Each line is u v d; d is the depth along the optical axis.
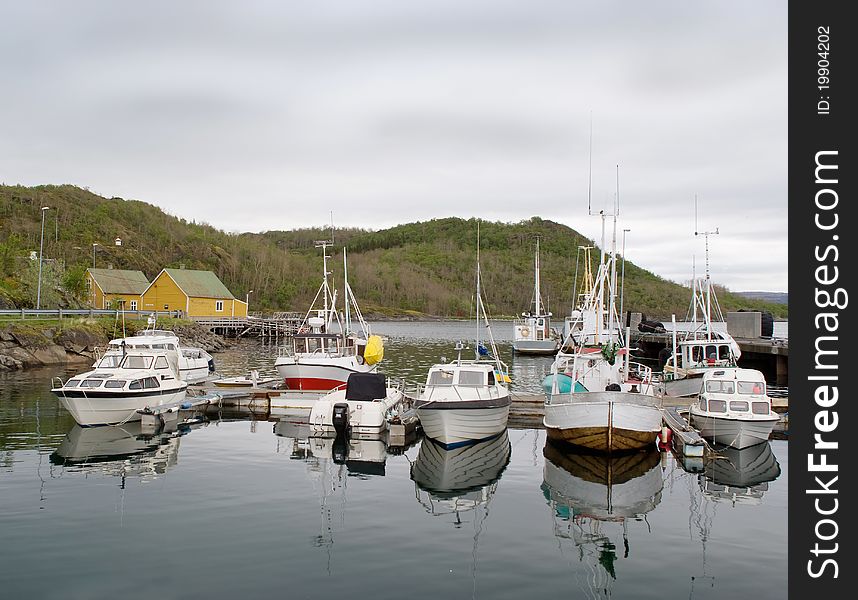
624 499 17.03
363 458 21.17
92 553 12.71
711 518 15.53
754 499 17.09
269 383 35.69
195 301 93.69
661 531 14.62
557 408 21.70
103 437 23.36
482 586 11.64
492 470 19.91
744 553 13.38
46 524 14.25
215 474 18.66
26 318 52.44
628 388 24.28
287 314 122.06
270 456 21.14
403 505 16.19
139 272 99.75
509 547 13.52
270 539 13.62
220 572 11.97
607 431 20.92
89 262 128.62
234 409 29.89
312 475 18.86
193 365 41.38
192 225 184.25
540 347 64.25
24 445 21.84
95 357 50.38
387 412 25.88
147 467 19.27
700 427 23.52
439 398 22.89
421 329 137.62
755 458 21.52
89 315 61.50
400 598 11.11
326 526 14.52
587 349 25.38
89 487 17.08
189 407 27.66
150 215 170.75
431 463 20.66
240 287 158.12
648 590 11.62
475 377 23.88
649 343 62.22
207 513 15.17
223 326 88.38
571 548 13.52
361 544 13.48
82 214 150.38
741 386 23.42
